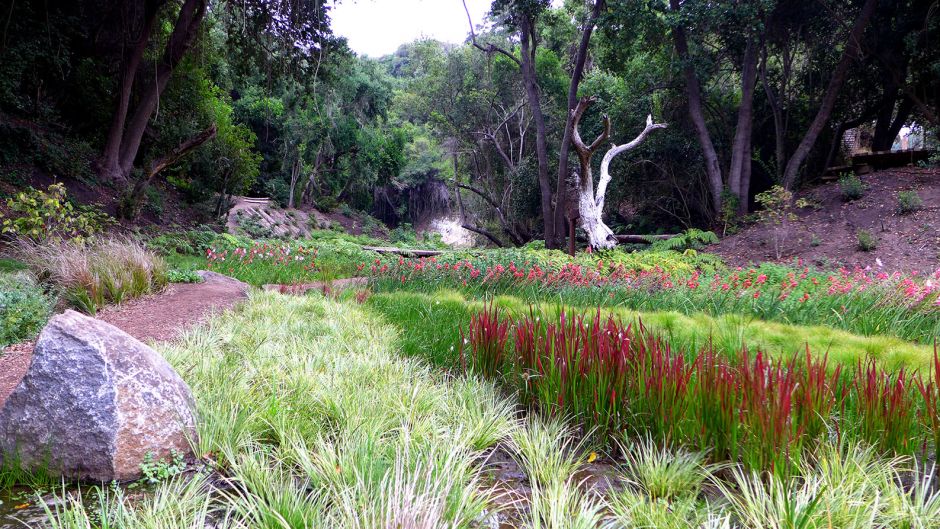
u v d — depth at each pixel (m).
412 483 2.17
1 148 14.45
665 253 13.80
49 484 2.53
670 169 20.92
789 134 20.41
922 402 3.28
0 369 4.01
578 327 3.85
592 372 3.38
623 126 20.95
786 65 18.95
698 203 20.78
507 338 4.38
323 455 2.58
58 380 2.60
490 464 3.01
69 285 6.28
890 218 14.80
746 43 18.19
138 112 18.61
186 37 17.95
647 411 3.17
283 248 12.66
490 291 8.56
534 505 2.35
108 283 6.52
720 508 2.45
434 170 44.78
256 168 24.92
